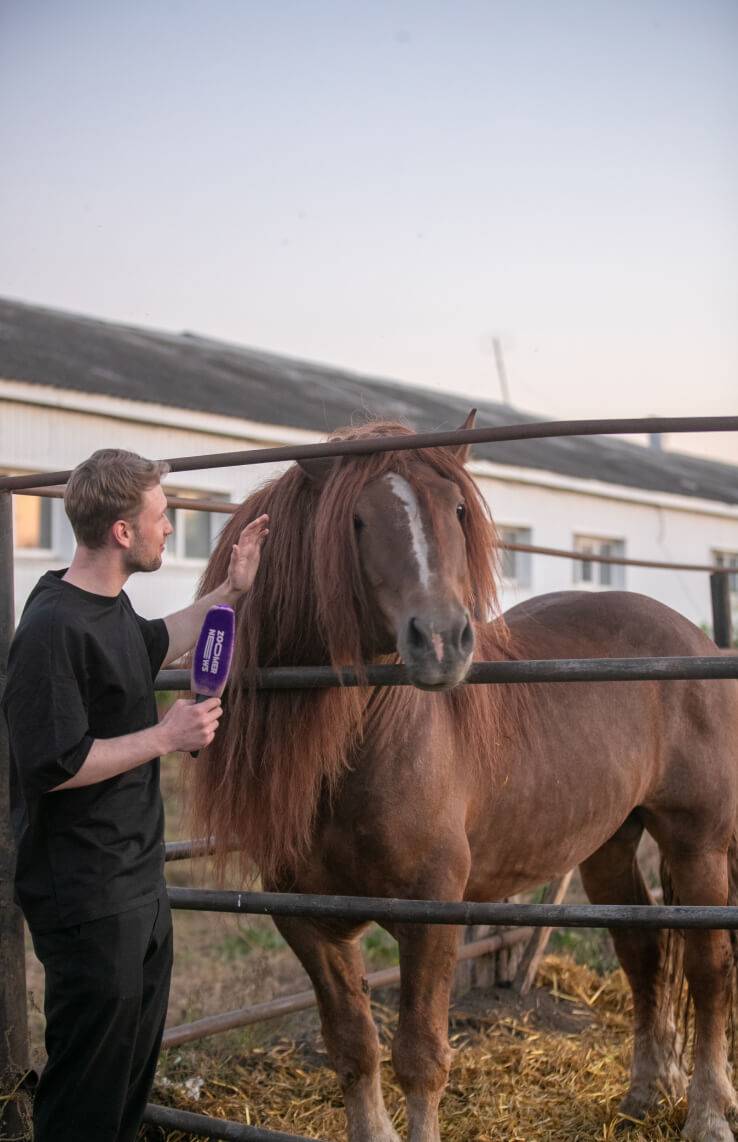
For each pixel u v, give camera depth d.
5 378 10.31
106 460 2.00
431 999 2.43
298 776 2.39
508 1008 4.11
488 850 2.82
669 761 3.29
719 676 2.12
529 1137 3.07
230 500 12.30
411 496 2.20
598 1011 4.18
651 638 3.34
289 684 2.38
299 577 2.45
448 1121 3.17
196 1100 3.23
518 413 22.94
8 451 10.47
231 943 5.29
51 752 1.83
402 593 2.12
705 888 3.29
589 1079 3.46
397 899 2.29
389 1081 3.41
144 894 2.00
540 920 2.17
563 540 15.71
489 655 2.74
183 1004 4.28
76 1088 1.95
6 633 2.69
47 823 1.94
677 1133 3.09
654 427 2.11
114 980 1.92
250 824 2.47
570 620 3.37
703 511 18.44
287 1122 3.13
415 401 19.25
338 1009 2.62
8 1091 2.61
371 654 2.36
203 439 12.04
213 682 2.05
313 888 2.60
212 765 2.54
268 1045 3.79
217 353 17.23
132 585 11.52
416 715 2.45
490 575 2.37
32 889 1.94
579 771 2.98
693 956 3.11
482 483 14.41
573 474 15.88
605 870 3.54
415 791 2.44
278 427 12.41
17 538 10.68
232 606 2.55
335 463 2.36
